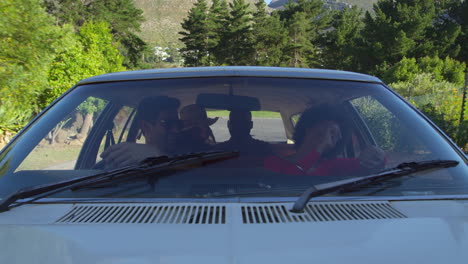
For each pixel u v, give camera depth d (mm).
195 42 93062
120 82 2514
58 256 1470
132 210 1827
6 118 10617
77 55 15477
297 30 88812
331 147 2332
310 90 2451
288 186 2033
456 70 43812
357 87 2520
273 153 2217
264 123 2371
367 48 66938
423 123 2398
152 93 2414
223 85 2426
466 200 1950
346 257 1438
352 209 1833
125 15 78812
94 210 1830
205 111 2334
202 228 1621
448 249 1496
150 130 2311
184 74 2512
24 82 7648
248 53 91125
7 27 7137
